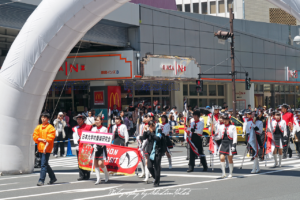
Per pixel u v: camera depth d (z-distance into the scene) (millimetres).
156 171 10086
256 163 12180
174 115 23281
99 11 12719
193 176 11656
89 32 22359
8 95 12758
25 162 13141
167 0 35500
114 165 11336
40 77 12789
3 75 12820
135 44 25031
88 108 25000
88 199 8648
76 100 27766
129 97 28078
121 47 25062
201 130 12453
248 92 36312
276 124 13539
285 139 14234
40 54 12609
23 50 12648
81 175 11461
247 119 12609
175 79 27094
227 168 13375
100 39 23172
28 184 10938
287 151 16219
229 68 32469
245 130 12664
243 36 34156
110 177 11961
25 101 12805
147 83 27438
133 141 24453
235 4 54031
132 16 24484
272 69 37312
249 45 34750
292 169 12914
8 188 10328
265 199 8305
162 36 26578
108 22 23234
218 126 11328
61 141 18656
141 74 24719
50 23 12586
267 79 36656
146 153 10852
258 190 9305
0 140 12922
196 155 12539
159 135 10133
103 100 25297
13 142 12930
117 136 12297
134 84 26844
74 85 26781
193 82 31359
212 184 10203
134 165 11242
